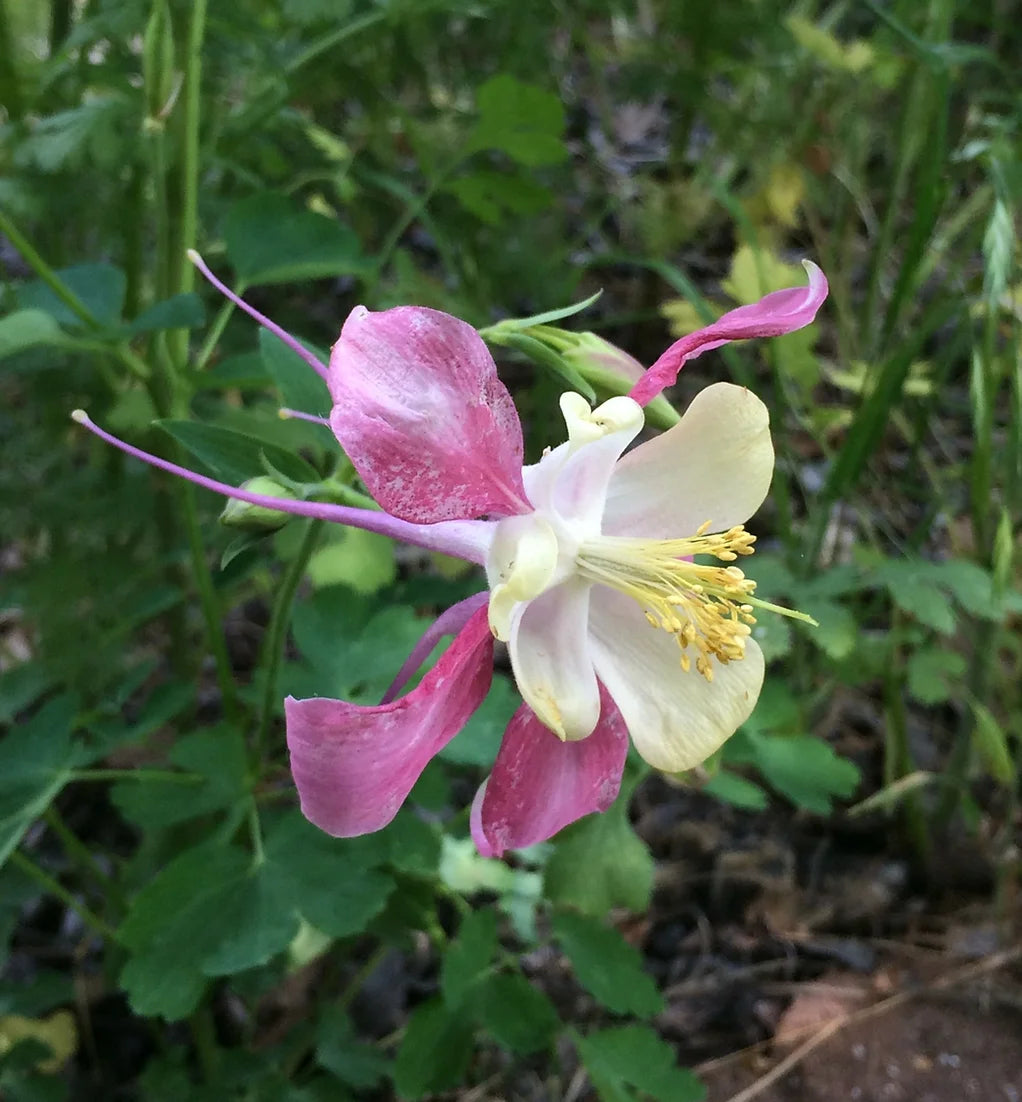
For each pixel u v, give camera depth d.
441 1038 0.15
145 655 0.23
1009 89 0.27
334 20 0.20
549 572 0.10
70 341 0.14
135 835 0.23
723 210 0.29
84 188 0.18
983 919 0.22
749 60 0.27
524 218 0.26
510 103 0.18
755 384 0.24
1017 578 0.20
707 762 0.15
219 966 0.13
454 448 0.09
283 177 0.24
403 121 0.23
